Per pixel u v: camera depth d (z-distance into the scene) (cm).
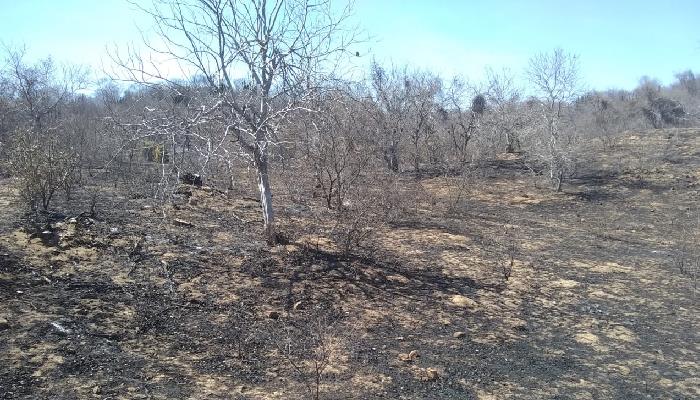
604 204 1507
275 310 615
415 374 504
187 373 461
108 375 437
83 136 1296
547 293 777
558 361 557
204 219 938
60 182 867
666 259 981
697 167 1792
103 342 489
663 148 2083
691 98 3853
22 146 853
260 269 727
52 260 645
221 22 735
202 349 509
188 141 776
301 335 566
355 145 1052
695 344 611
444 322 640
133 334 515
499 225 1245
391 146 1783
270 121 770
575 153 1842
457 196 1504
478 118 2256
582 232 1200
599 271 896
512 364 543
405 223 1177
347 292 694
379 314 644
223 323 567
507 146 2345
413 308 673
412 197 1320
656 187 1644
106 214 872
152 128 709
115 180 1138
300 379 473
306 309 630
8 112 1554
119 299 580
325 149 986
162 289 622
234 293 644
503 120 2320
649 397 483
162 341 512
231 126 733
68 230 743
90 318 527
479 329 630
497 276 838
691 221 1291
